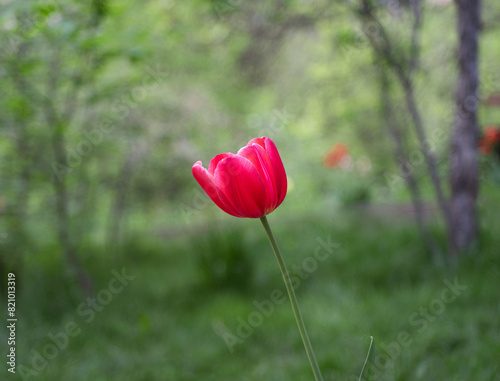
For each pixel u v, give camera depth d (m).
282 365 1.28
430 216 2.70
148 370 1.33
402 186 3.60
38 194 2.04
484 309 1.37
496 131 3.01
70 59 1.71
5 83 1.59
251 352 1.41
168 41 2.24
